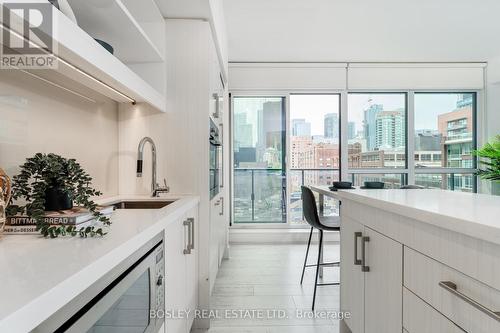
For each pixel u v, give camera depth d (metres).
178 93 2.20
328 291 2.57
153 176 2.14
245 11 2.90
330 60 4.20
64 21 0.97
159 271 1.19
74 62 1.15
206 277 2.13
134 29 1.73
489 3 2.77
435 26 3.21
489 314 0.68
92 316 0.67
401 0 2.72
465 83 4.33
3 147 1.13
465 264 0.80
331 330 1.98
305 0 2.71
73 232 0.91
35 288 0.53
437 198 1.30
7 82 1.15
